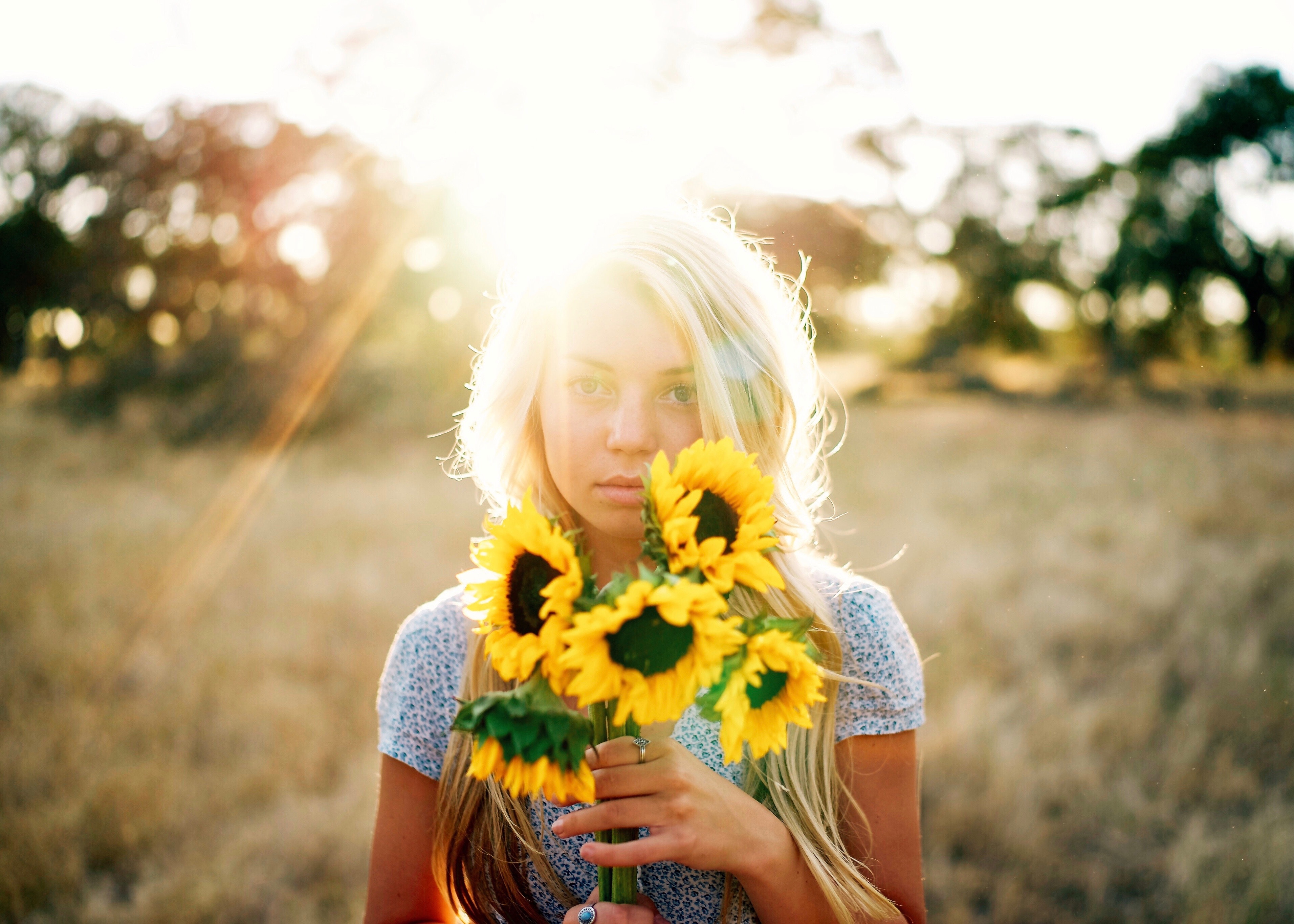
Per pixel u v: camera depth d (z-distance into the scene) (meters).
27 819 3.09
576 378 1.11
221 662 4.38
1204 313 21.03
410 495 7.93
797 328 1.35
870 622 1.23
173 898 2.81
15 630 4.68
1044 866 2.91
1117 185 20.97
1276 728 3.65
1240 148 20.03
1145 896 2.79
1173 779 3.28
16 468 9.51
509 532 0.87
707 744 1.19
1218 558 5.76
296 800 3.36
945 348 20.72
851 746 1.20
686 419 1.12
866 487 8.18
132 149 16.69
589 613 0.78
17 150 17.25
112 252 16.89
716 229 1.21
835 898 1.07
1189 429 11.35
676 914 1.20
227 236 16.42
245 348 14.53
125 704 3.99
